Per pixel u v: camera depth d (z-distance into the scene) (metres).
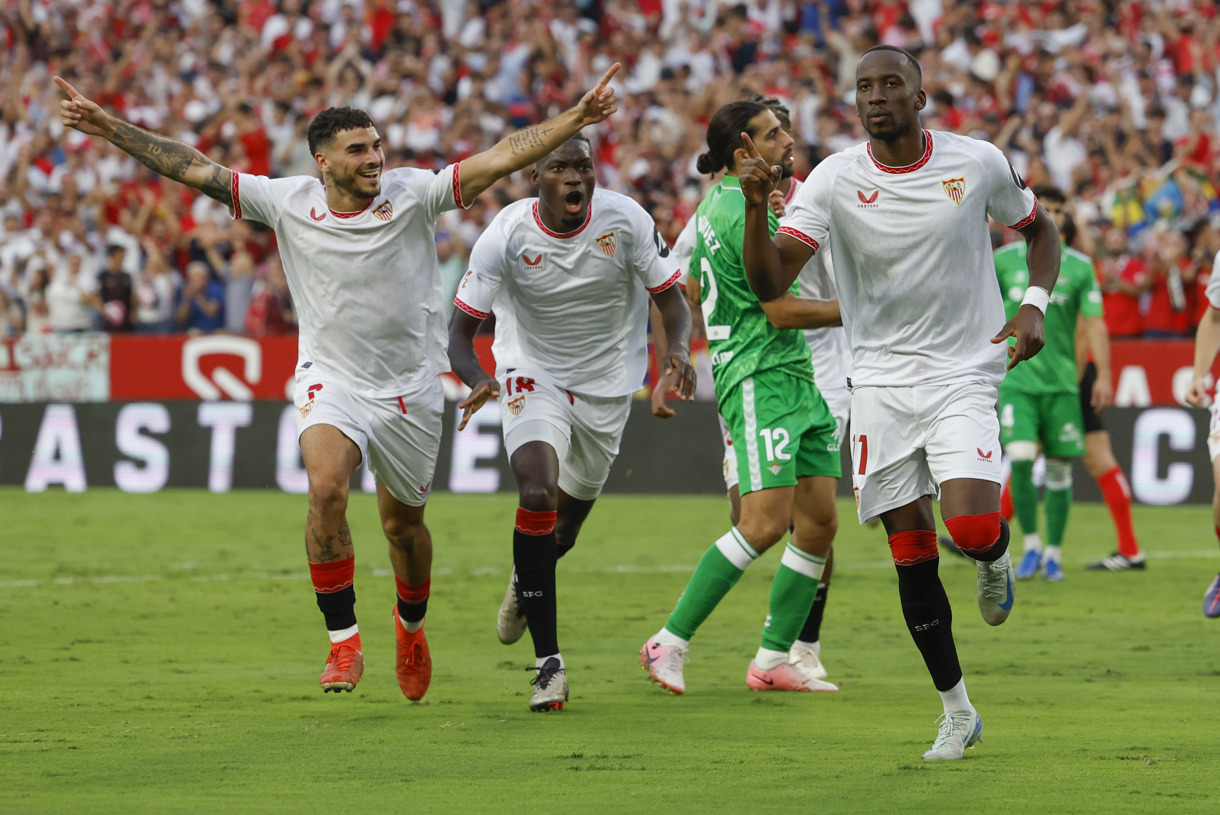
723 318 12.06
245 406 31.58
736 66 41.34
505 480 30.83
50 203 38.81
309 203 10.59
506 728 9.89
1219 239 31.41
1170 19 40.22
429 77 42.31
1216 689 11.70
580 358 11.98
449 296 32.91
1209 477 28.36
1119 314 30.03
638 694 11.55
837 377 13.44
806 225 9.28
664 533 24.98
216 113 42.12
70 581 18.86
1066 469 19.77
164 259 36.56
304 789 7.86
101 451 31.95
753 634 15.25
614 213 11.63
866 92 8.99
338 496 10.23
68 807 7.37
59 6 45.28
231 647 13.88
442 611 16.67
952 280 9.12
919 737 9.59
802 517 11.88
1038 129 37.16
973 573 19.98
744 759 8.77
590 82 41.75
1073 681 12.13
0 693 11.16
